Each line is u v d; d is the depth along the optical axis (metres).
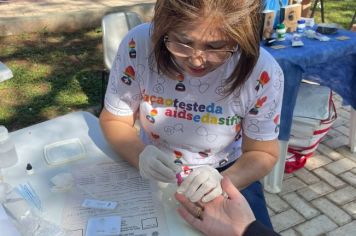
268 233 0.97
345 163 2.80
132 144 1.27
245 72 1.14
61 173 1.18
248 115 1.27
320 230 2.27
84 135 1.37
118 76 1.29
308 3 3.09
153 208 1.07
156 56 1.16
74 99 3.50
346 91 2.64
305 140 2.56
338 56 2.43
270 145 1.31
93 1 5.66
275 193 2.52
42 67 4.02
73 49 4.46
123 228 1.00
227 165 1.42
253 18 0.98
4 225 0.94
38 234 0.97
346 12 5.96
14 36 4.67
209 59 1.03
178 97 1.25
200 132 1.29
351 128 2.86
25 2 5.49
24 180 1.16
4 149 1.22
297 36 2.59
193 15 0.93
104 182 1.16
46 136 1.36
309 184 2.61
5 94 3.51
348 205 2.45
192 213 1.04
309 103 2.55
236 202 1.03
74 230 0.99
